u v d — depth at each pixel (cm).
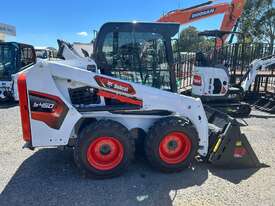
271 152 521
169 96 430
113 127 399
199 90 806
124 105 422
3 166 444
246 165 449
